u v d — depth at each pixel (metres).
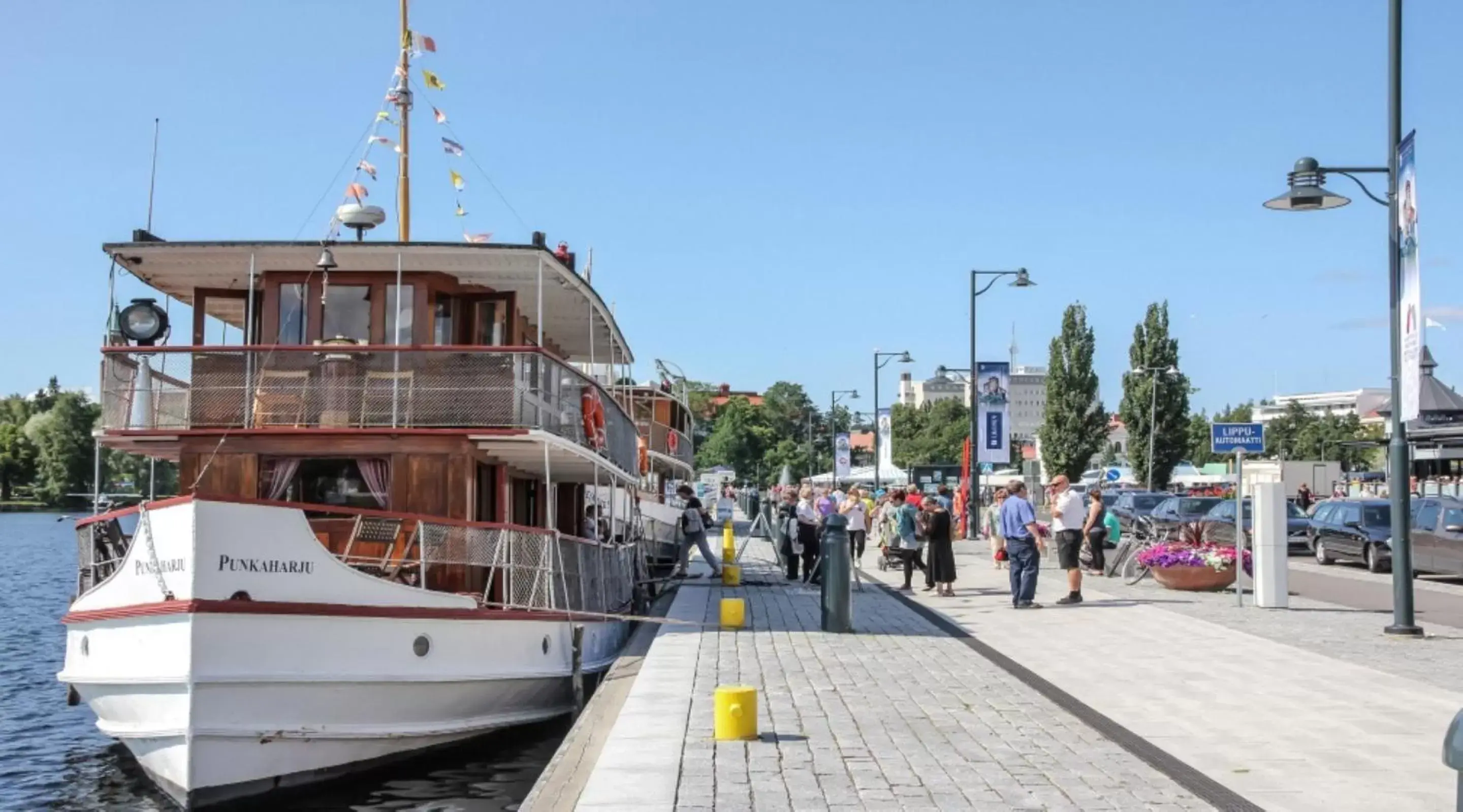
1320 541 36.78
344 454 16.88
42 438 109.44
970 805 8.80
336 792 14.05
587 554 19.36
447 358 16.80
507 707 15.81
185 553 12.70
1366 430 136.62
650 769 9.84
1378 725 12.06
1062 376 96.44
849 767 9.93
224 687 12.73
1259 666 15.80
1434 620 21.30
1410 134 18.45
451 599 14.84
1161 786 9.40
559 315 22.58
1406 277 18.78
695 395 149.88
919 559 28.92
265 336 18.19
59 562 64.12
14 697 23.36
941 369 63.97
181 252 17.44
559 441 17.05
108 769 17.48
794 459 138.88
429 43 23.20
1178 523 40.81
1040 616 21.52
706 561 35.56
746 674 14.80
